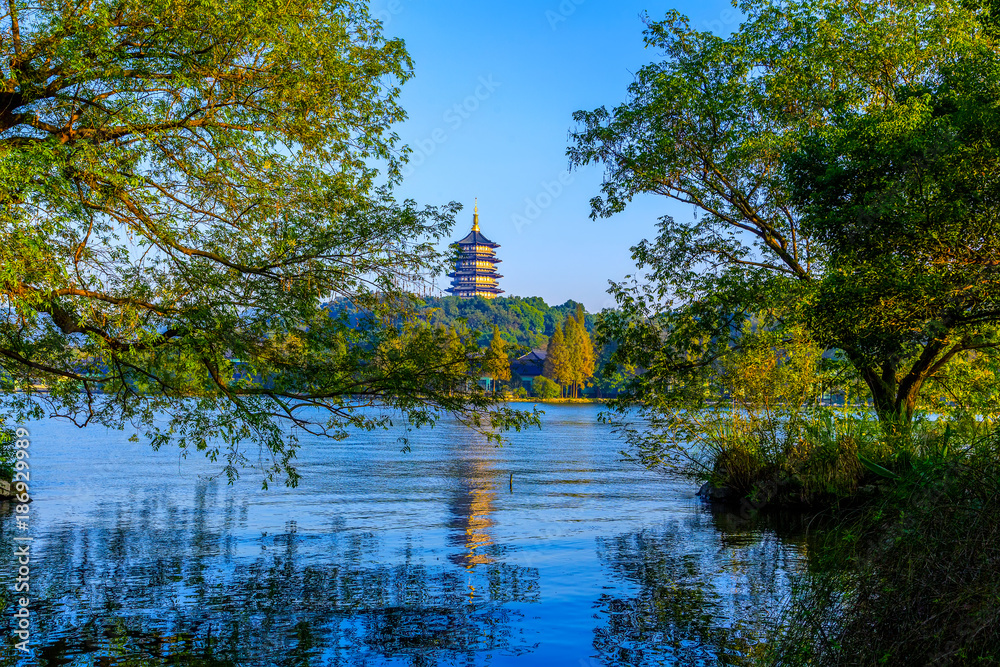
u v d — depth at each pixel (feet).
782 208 61.00
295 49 38.50
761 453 66.13
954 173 37.91
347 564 40.47
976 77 41.27
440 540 47.67
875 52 57.06
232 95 38.65
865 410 64.80
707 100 61.93
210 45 36.70
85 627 29.01
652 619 30.30
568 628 29.22
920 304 41.19
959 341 54.80
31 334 39.88
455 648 27.04
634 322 64.59
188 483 75.00
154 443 44.50
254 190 40.27
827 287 44.50
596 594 34.22
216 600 33.06
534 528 52.24
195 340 36.96
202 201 41.24
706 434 68.80
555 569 39.29
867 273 42.60
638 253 66.13
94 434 140.05
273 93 39.14
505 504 64.13
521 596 33.94
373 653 26.43
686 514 58.80
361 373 43.73
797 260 63.21
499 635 28.48
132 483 74.43
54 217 31.32
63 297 36.52
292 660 25.72
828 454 61.05
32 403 44.47
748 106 61.82
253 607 32.09
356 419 43.98
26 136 33.71
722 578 37.06
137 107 34.47
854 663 18.29
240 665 25.17
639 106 63.62
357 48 42.34
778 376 64.90
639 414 66.80
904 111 44.96
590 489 74.69
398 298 43.45
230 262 40.34
